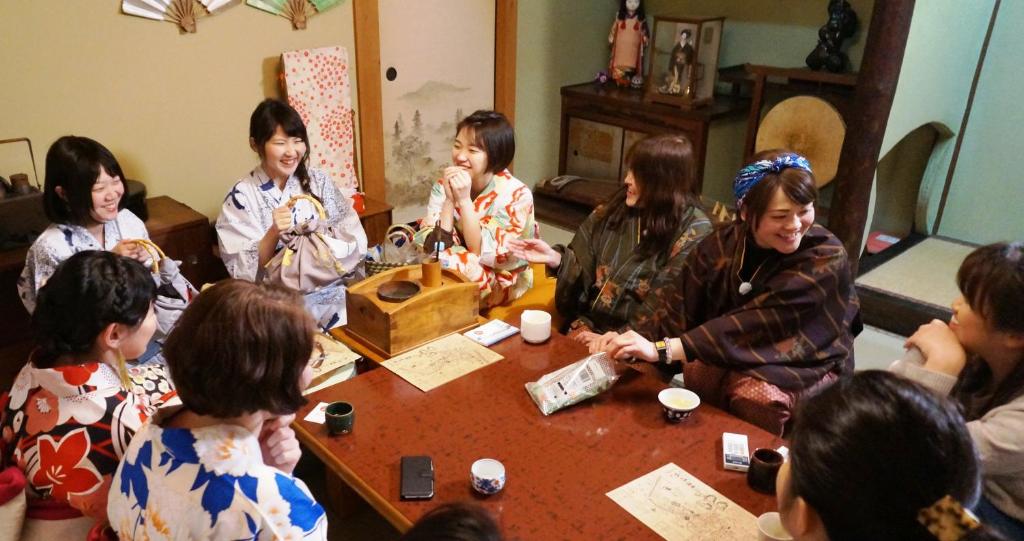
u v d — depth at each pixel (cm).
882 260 414
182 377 106
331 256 271
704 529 135
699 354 192
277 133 267
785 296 191
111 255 143
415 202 443
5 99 279
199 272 305
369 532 221
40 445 137
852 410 80
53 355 139
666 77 452
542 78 488
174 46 314
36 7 277
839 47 404
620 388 184
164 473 109
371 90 386
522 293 276
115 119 307
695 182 240
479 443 160
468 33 430
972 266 148
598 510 140
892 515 77
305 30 352
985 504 158
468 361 196
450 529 73
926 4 335
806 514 86
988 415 153
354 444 160
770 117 416
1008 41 394
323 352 200
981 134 419
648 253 241
